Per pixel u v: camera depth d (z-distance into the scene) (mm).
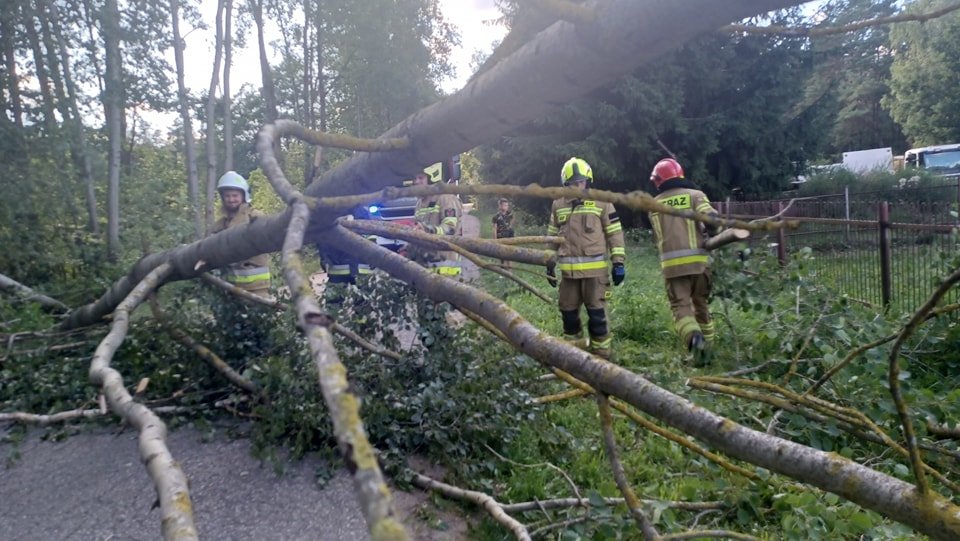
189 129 14477
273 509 3432
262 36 21031
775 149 21625
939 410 3936
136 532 3266
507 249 3891
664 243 6023
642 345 7051
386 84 27625
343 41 26312
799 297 5539
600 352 6285
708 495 3613
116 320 3891
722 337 6344
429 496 3588
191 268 4625
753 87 20469
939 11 2188
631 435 4422
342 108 30828
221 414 4660
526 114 2545
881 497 1811
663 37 1982
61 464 3975
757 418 4383
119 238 11992
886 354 4281
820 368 5039
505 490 3797
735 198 22359
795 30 2406
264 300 5012
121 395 2281
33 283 9680
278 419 3934
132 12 12570
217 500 3518
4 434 4488
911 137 39406
